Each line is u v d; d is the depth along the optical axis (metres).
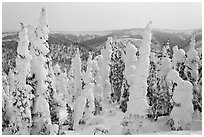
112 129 19.83
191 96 19.42
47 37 18.91
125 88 27.42
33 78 18.73
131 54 27.83
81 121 23.89
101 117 23.91
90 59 26.06
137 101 19.89
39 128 18.75
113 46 33.59
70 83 38.72
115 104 31.19
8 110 18.41
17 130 18.05
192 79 21.97
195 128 19.03
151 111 20.58
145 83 19.92
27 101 18.20
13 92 18.22
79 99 23.34
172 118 19.45
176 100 19.39
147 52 19.84
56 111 19.97
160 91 22.19
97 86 28.75
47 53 19.00
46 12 18.67
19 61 18.08
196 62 22.16
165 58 23.38
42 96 18.88
